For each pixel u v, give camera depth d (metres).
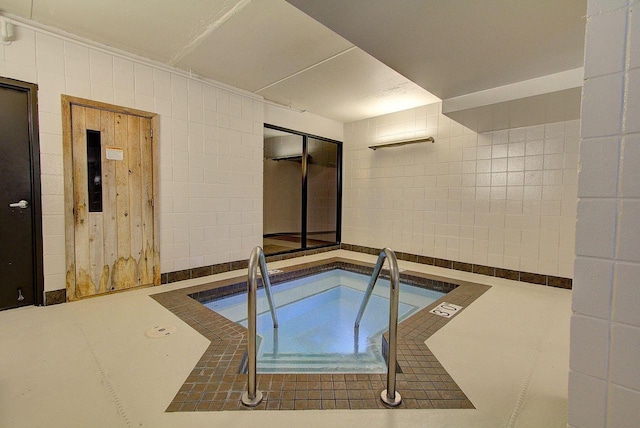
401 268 4.44
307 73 3.50
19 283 2.62
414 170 4.79
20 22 2.50
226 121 3.94
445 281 3.76
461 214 4.28
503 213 3.90
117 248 3.12
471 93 3.09
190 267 3.67
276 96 4.32
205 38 2.78
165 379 1.64
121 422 1.33
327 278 4.71
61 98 2.73
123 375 1.68
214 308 3.34
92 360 1.83
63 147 2.75
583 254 0.83
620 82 0.76
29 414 1.37
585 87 0.81
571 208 3.42
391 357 1.46
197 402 1.46
